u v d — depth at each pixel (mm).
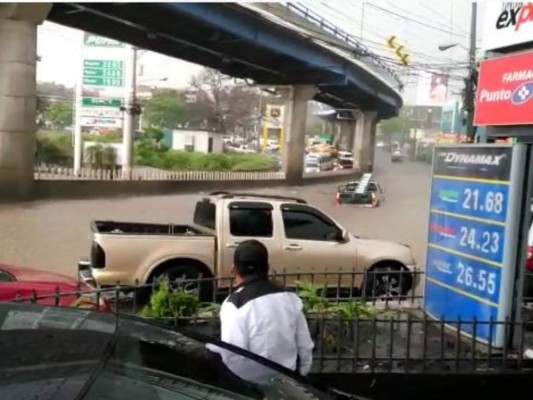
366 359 5234
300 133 46469
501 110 9812
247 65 40250
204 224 10062
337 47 36781
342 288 9906
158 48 36156
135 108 39125
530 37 9359
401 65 43156
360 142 70188
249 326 3264
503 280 5719
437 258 6766
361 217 27031
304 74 44250
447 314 6488
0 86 24750
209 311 5855
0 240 15945
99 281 8719
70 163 43656
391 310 6898
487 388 5090
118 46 38094
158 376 2266
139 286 6051
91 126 42125
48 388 1955
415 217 27438
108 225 9984
